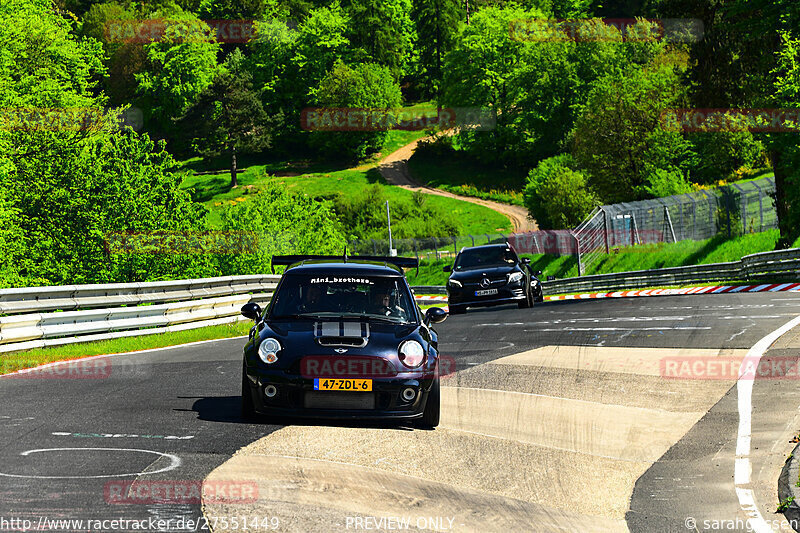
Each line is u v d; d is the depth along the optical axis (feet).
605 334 148.25
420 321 83.56
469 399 94.07
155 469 58.90
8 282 404.57
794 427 79.66
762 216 406.41
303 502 53.42
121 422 75.05
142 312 170.40
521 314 205.57
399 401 76.07
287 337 76.95
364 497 55.83
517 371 112.57
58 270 437.58
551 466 68.08
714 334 139.85
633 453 73.26
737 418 84.53
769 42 354.13
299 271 87.04
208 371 112.78
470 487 60.95
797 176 317.22
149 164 481.05
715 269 319.27
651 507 58.54
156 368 116.26
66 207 450.30
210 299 200.03
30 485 53.62
